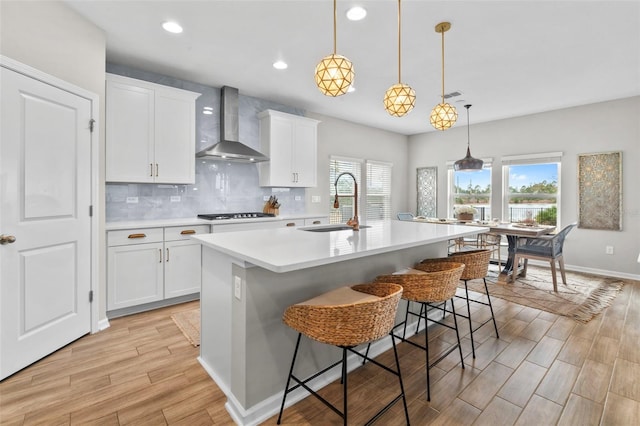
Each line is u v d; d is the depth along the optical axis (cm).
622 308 327
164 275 320
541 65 342
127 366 213
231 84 404
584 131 480
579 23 260
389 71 361
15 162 201
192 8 244
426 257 286
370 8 242
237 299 166
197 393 184
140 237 304
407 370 210
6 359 197
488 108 500
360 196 621
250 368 162
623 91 421
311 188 539
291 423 161
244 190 449
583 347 243
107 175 306
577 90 418
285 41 294
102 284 275
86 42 257
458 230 260
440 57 324
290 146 462
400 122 603
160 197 373
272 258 145
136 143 324
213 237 213
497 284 416
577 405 175
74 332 246
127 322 286
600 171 465
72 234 243
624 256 450
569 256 497
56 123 228
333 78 178
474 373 206
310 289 189
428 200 684
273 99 466
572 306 332
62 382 194
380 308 135
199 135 401
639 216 438
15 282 202
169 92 346
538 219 530
